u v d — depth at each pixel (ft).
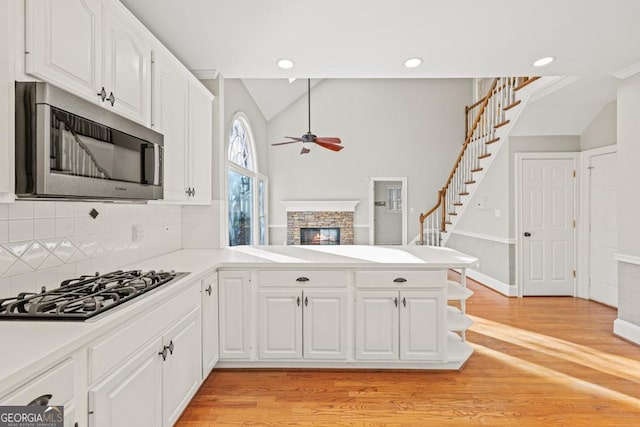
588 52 9.37
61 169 4.19
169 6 7.11
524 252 15.97
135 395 4.81
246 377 8.47
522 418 6.93
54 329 3.83
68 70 4.65
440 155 26.99
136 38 6.42
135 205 8.23
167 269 7.34
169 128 7.77
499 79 16.66
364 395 7.73
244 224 21.06
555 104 13.93
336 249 10.85
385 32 8.22
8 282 4.90
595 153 14.75
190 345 6.76
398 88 27.07
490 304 14.78
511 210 15.96
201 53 9.36
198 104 9.35
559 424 6.75
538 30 8.17
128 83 6.16
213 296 8.20
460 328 9.03
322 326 8.59
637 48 9.13
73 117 4.40
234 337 8.61
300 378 8.43
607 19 7.68
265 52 9.29
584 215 15.42
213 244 10.85
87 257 6.54
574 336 11.15
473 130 20.03
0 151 3.78
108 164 5.14
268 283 8.58
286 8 7.21
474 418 6.93
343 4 7.07
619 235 11.03
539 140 15.76
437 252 10.11
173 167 7.95
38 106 3.92
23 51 4.02
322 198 27.27
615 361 9.37
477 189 19.33
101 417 4.04
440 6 7.14
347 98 27.17
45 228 5.54
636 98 10.40
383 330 8.54
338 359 8.63
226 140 11.64
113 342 4.30
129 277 6.15
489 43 8.82
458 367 8.78
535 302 15.06
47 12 4.28
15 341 3.51
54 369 3.43
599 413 7.09
